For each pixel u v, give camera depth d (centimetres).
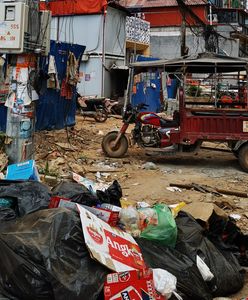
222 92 1176
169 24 3891
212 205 509
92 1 2223
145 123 1055
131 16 2578
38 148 1088
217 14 4072
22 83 731
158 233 409
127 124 1088
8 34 700
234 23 4062
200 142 1030
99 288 325
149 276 336
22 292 320
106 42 2281
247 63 1011
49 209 370
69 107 1505
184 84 1029
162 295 336
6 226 367
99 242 348
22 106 735
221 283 417
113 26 2350
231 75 1117
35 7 720
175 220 457
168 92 1769
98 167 975
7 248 332
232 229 508
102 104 1894
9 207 413
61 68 1410
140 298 330
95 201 453
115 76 2370
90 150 1193
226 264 435
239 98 1123
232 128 1002
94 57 2258
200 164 1088
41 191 429
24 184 439
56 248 329
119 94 2388
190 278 381
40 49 727
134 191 796
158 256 386
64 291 315
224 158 1177
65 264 325
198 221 475
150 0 3916
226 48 3778
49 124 1386
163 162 1088
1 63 912
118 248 360
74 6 2258
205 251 427
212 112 1006
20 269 321
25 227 352
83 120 1852
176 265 383
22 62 729
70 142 1262
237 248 491
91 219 365
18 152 743
